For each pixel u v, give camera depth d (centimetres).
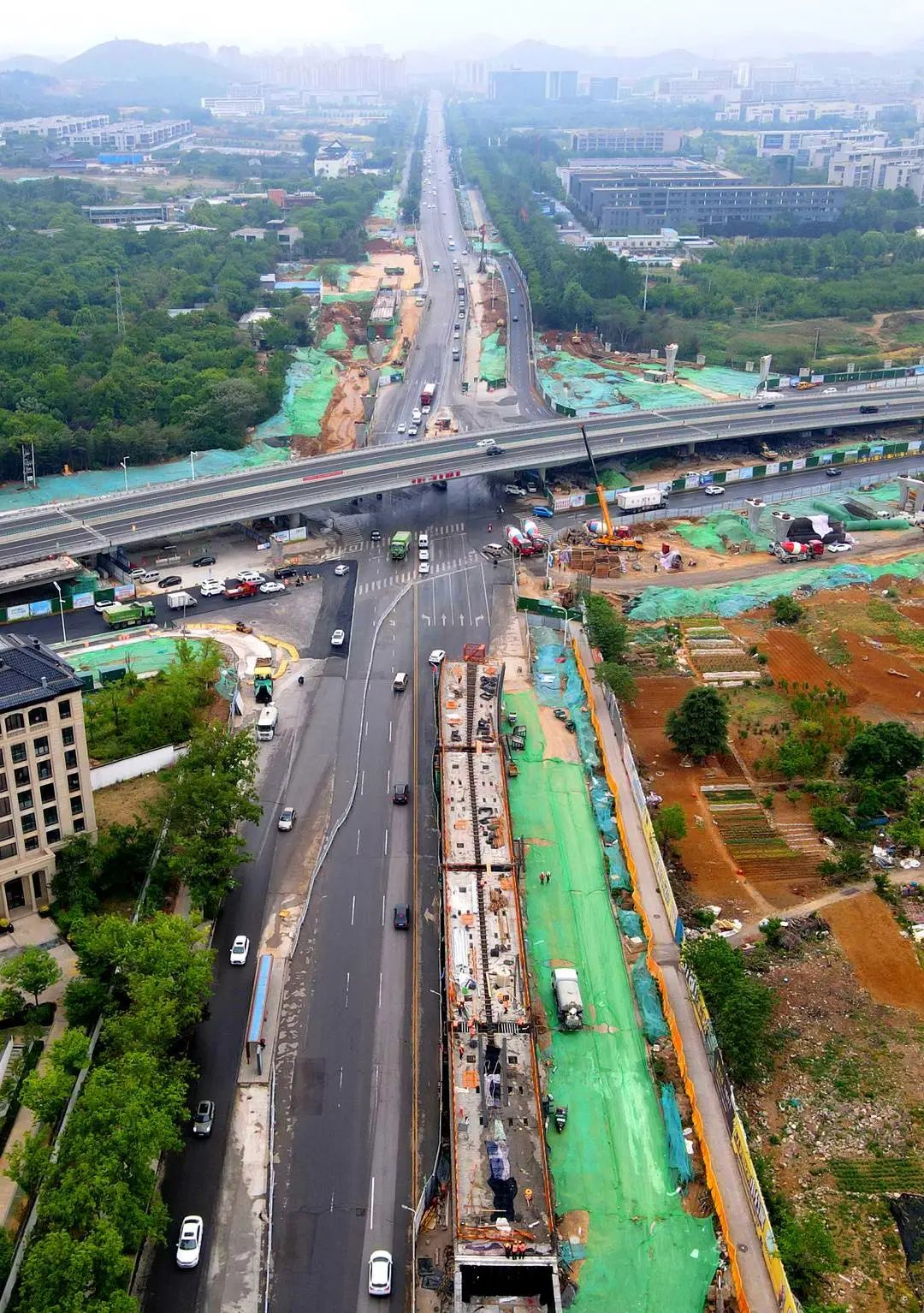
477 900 16800
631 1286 12238
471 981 15325
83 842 17662
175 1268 12462
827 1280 12438
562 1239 12675
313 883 18288
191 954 15138
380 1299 12231
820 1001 16200
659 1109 14350
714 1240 12719
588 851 19025
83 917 16562
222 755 18825
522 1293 11844
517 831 19450
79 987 14962
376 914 17700
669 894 17588
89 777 17788
